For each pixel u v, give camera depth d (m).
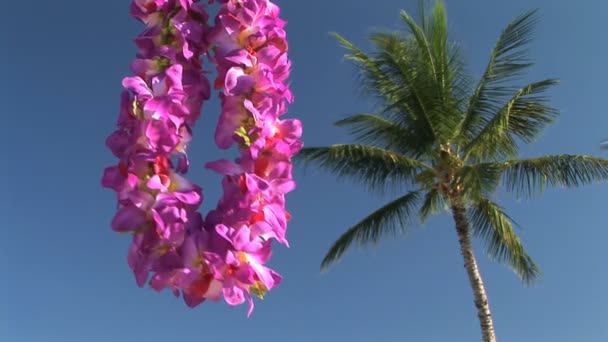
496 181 11.56
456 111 12.70
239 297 1.54
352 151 12.50
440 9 12.84
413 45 12.73
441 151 13.03
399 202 13.43
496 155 12.91
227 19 1.72
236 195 1.58
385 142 13.31
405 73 12.41
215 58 1.72
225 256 1.52
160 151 1.56
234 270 1.54
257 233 1.57
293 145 1.66
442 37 12.82
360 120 13.32
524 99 12.05
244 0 1.74
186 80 1.68
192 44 1.72
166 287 1.56
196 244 1.54
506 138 12.59
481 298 13.30
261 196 1.59
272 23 1.75
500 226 12.84
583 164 11.99
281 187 1.61
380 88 12.67
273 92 1.68
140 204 1.54
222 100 1.71
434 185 13.48
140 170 1.56
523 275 13.09
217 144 1.64
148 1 1.73
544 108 12.09
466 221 13.45
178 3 1.73
